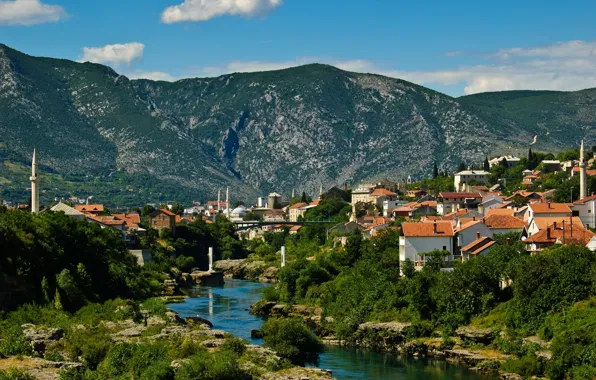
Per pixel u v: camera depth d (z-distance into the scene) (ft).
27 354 569.64
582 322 586.45
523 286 646.74
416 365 625.41
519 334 625.41
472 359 621.72
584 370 533.96
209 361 529.86
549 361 566.77
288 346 629.92
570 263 648.79
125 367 546.26
